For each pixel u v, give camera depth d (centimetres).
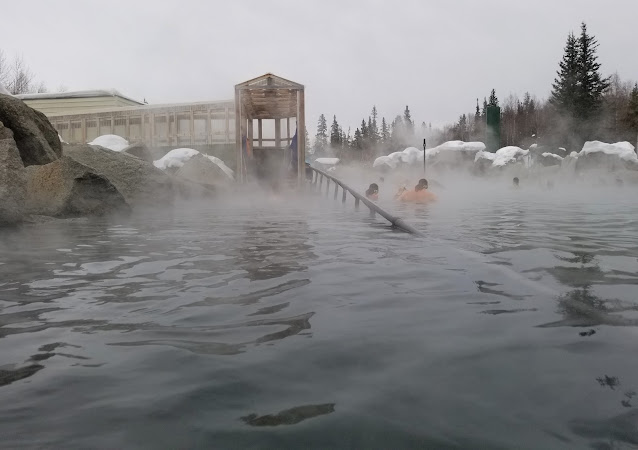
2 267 372
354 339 200
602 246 471
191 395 150
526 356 178
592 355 178
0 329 220
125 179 1040
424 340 198
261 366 172
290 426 130
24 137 970
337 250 446
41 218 749
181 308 251
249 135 1791
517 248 456
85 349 193
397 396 147
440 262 379
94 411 140
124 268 364
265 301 264
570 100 4484
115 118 2203
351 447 120
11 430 130
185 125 2055
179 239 536
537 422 130
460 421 132
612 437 122
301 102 1504
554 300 260
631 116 4262
